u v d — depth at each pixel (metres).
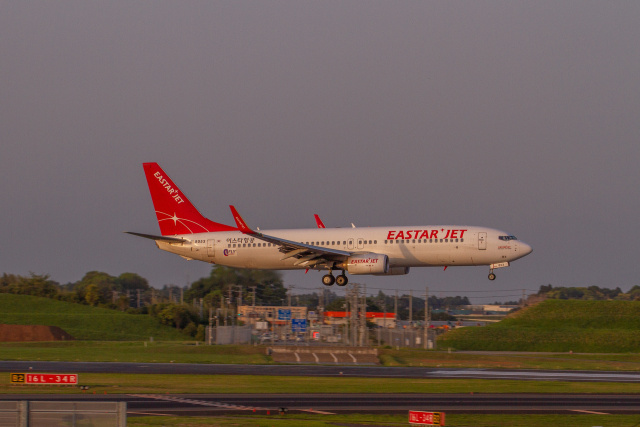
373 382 180.62
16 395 153.75
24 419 107.44
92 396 152.75
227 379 184.50
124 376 189.62
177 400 148.00
